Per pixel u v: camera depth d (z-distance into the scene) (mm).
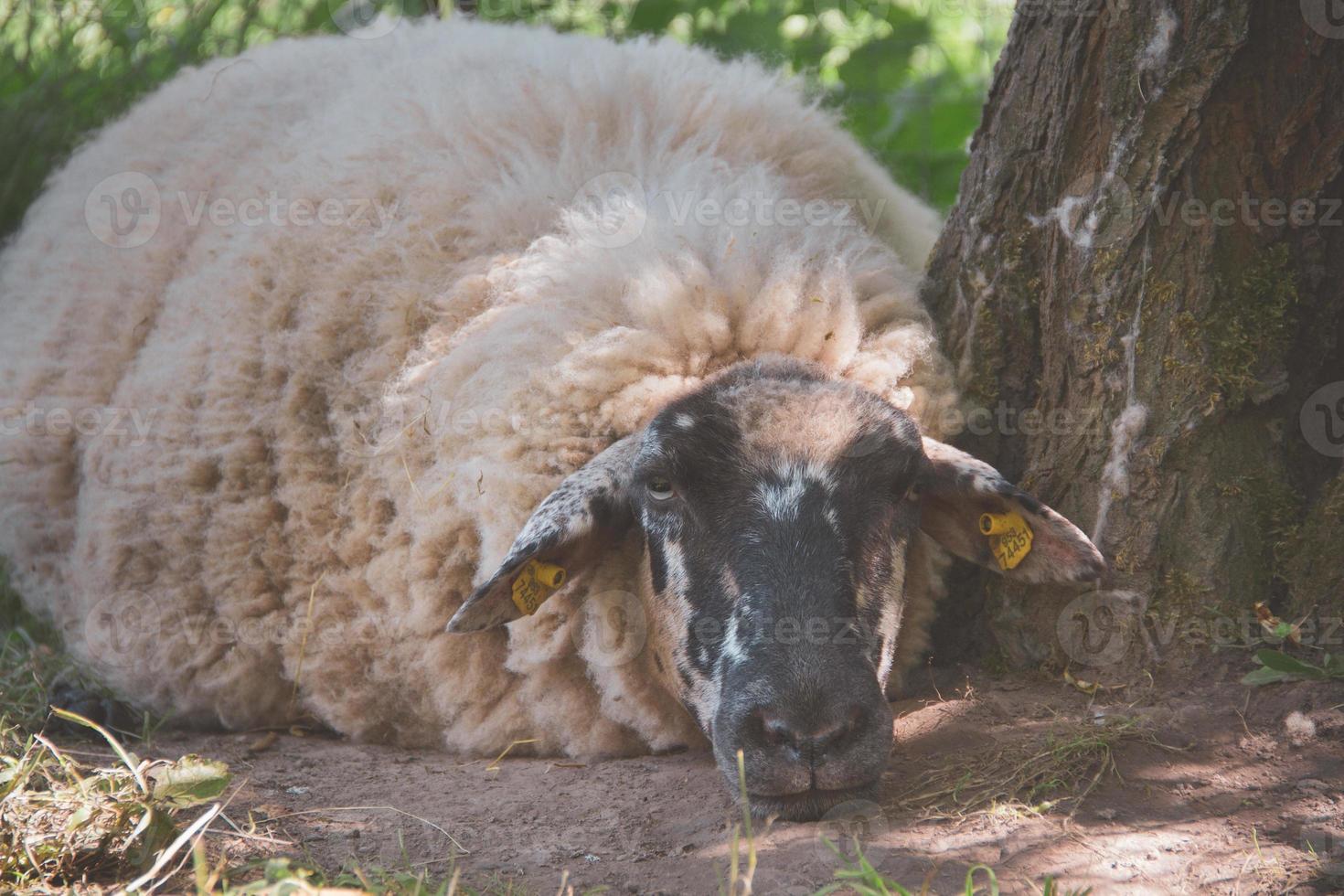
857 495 4320
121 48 9680
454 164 5820
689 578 4387
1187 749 4332
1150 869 3680
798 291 4977
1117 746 4340
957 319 5480
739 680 4035
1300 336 4910
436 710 5449
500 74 6270
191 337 6031
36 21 9695
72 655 6363
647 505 4559
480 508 5055
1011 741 4465
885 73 10945
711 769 4652
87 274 6883
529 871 3834
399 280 5625
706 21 10711
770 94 6266
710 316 4910
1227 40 4691
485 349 5180
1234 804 4008
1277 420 4910
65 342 6840
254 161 6586
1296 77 4715
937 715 4785
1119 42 4883
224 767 4000
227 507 5723
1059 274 5152
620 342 4922
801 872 3691
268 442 5707
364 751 5402
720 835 4000
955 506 4973
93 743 5297
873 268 5332
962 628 5414
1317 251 4848
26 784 4148
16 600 7348
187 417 5910
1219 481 4875
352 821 4238
